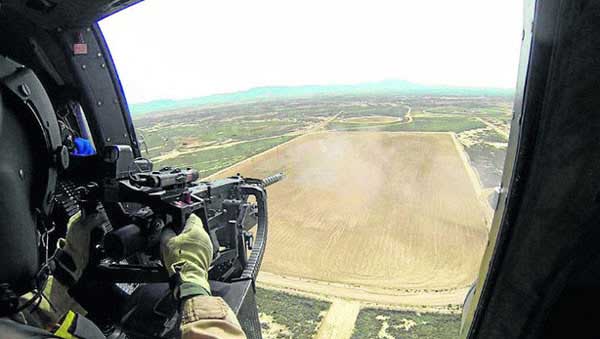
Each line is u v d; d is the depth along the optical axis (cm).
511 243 113
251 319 292
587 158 96
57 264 236
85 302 247
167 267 201
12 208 129
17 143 134
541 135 99
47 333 118
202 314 167
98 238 239
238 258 339
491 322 128
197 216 236
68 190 233
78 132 389
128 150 224
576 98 93
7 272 130
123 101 424
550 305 115
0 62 137
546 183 102
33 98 141
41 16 293
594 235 102
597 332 114
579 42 90
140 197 214
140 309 252
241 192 395
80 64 367
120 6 284
